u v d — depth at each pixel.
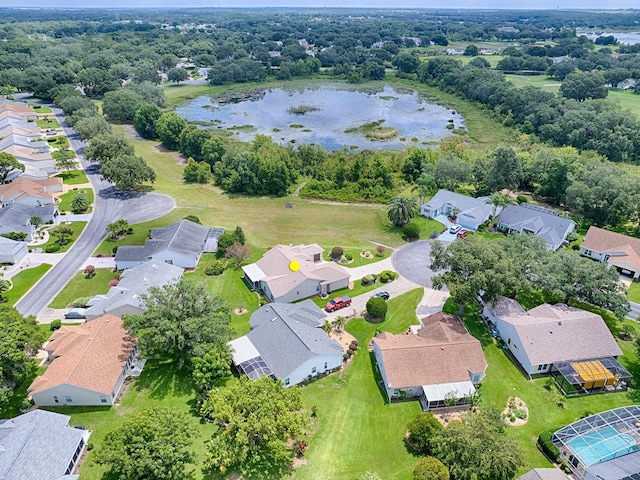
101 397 50.12
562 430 45.84
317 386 54.53
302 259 77.44
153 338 52.47
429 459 41.84
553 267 66.31
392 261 83.94
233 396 44.75
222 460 40.81
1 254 80.25
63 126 170.88
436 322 60.50
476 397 50.44
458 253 63.56
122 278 73.75
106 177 111.69
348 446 46.34
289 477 42.72
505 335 61.34
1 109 168.88
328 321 65.12
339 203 112.81
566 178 102.94
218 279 77.38
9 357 47.22
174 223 90.12
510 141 157.88
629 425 45.69
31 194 103.00
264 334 59.38
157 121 157.25
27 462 38.50
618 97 194.00
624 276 79.19
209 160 133.25
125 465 37.62
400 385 51.59
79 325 62.62
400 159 133.62
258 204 111.88
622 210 91.62
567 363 55.59
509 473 41.34
